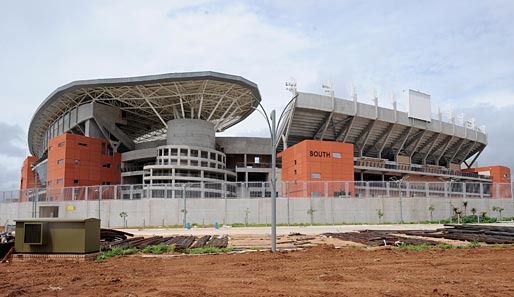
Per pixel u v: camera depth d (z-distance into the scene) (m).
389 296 8.83
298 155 63.72
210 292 9.40
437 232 30.34
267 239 27.78
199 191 47.41
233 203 47.03
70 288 10.24
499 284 10.14
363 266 13.55
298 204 47.03
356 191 48.25
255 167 82.06
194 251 19.14
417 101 81.94
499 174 99.00
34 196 52.12
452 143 96.06
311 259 15.61
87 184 74.25
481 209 52.28
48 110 86.81
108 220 47.81
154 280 11.17
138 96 76.62
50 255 15.83
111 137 82.44
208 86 70.25
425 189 50.09
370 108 74.69
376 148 83.88
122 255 17.86
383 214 47.91
